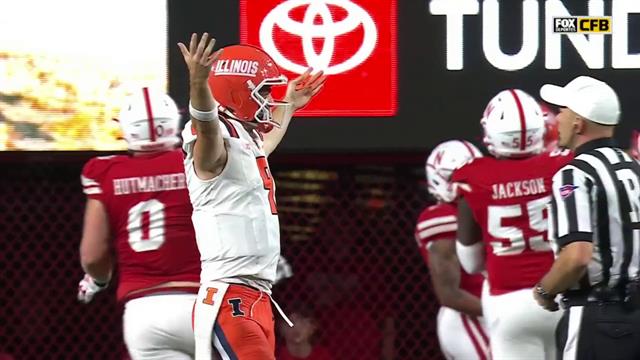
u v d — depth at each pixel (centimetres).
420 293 2592
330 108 2359
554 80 2362
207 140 1677
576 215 1823
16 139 2347
